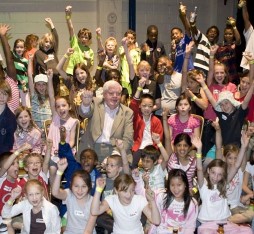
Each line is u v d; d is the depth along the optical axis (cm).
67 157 465
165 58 602
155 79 603
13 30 788
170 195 429
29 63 600
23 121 502
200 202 450
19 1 784
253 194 477
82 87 572
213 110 550
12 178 448
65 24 805
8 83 525
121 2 809
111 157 453
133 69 588
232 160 461
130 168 490
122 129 493
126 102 603
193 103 561
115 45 682
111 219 440
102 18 804
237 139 508
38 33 798
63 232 429
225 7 866
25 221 412
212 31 729
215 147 514
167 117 549
